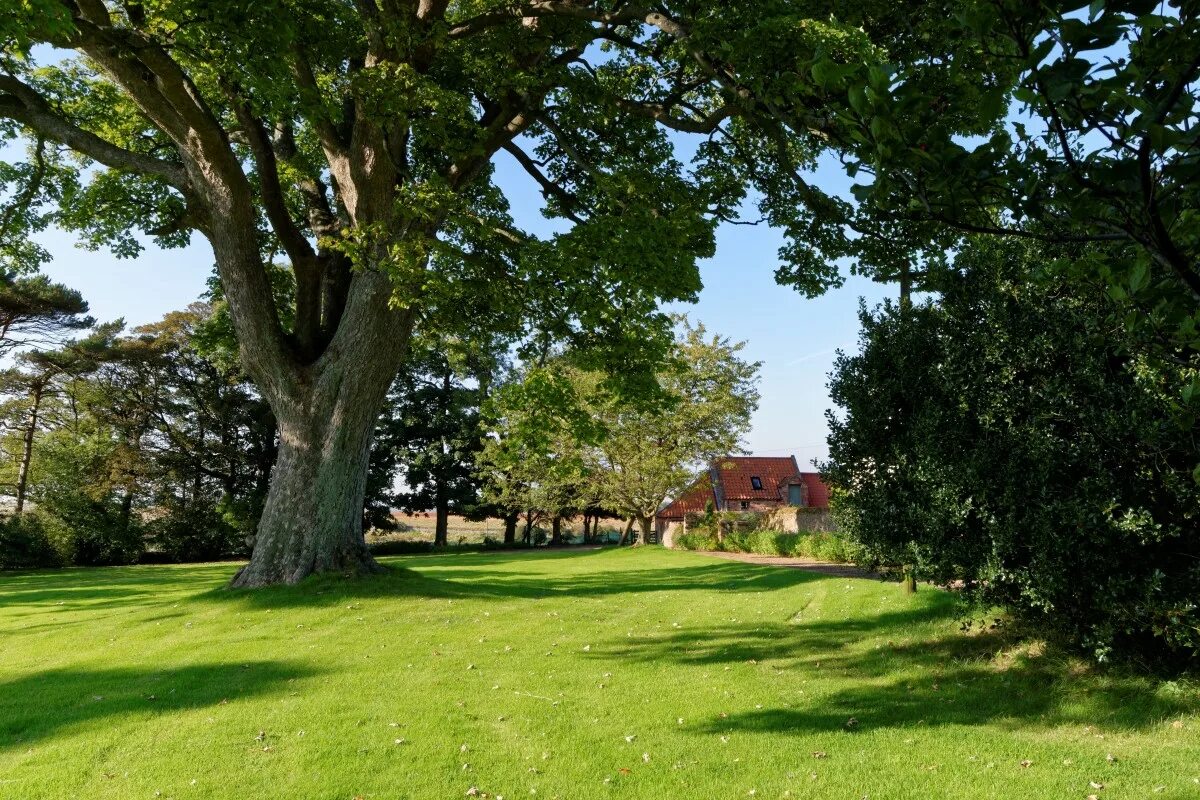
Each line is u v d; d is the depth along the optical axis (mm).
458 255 12680
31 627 13656
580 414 13484
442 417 53375
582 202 17000
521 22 13469
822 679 9195
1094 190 1802
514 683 8969
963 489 7777
